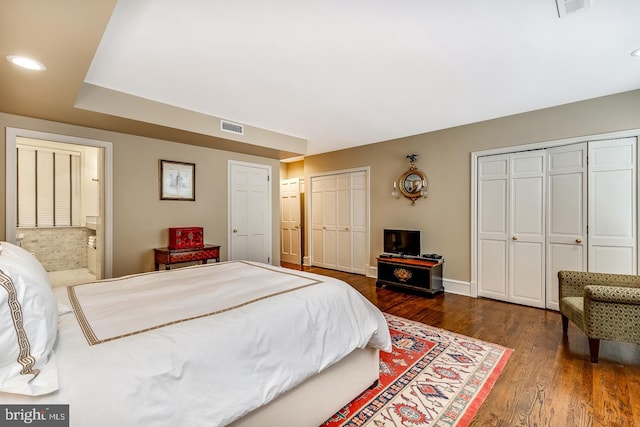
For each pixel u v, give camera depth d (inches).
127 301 61.0
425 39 80.2
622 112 119.0
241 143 160.7
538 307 140.6
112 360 37.3
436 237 173.8
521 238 145.2
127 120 117.9
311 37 78.3
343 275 212.4
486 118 150.8
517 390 75.2
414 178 181.3
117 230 137.9
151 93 115.3
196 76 100.7
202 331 46.0
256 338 50.1
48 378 33.4
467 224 162.2
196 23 71.2
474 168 158.4
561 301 109.0
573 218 130.6
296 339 55.8
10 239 110.7
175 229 147.5
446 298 157.8
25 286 36.6
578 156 129.0
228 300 61.2
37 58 70.4
